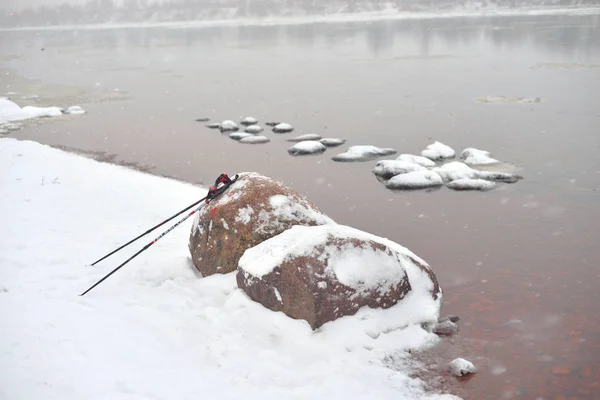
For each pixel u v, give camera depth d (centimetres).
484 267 842
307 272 621
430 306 671
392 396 526
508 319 688
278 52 4766
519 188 1206
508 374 577
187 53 5169
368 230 1012
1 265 784
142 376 536
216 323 631
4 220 975
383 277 651
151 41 7300
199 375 544
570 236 947
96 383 520
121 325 624
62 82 3434
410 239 964
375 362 580
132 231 936
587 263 844
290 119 2058
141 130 1964
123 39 8169
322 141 1680
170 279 750
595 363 596
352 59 3934
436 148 1495
